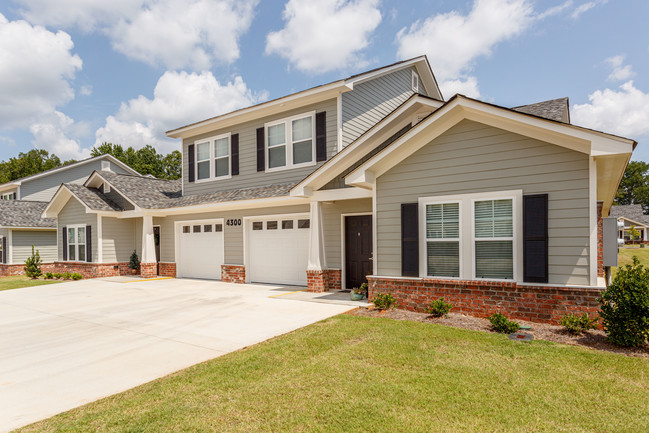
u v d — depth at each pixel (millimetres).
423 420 3541
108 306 9906
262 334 6676
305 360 5219
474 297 7379
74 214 19094
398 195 8312
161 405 3963
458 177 7617
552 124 6363
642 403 3824
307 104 12547
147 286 13688
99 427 3508
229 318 8008
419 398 3994
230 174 14688
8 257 22609
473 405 3828
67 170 29453
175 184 19891
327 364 5031
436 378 4500
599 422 3477
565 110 10531
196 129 15633
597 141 6043
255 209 13547
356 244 11211
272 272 13258
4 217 22500
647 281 5348
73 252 19234
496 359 5074
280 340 6211
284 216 12844
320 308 8695
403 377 4551
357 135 12477
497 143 7230
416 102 9492
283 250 12984
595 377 4457
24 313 9297
